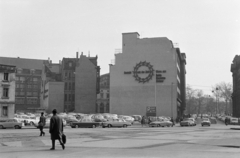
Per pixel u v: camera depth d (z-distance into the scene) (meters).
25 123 50.03
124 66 87.94
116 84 88.00
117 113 86.81
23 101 137.62
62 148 15.95
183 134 29.22
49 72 124.19
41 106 127.94
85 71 111.12
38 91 141.00
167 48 85.06
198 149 16.17
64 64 118.06
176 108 82.31
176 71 84.50
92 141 21.02
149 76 85.00
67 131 34.16
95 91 110.81
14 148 16.30
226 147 17.31
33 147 16.86
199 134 29.27
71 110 114.69
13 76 63.88
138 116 74.44
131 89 86.50
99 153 14.19
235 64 115.94
